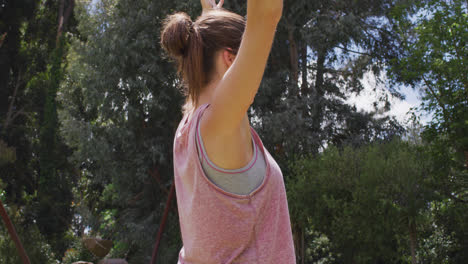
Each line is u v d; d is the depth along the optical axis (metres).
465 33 12.39
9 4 25.88
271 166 0.73
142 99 15.43
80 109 20.64
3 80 25.56
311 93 15.62
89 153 15.87
